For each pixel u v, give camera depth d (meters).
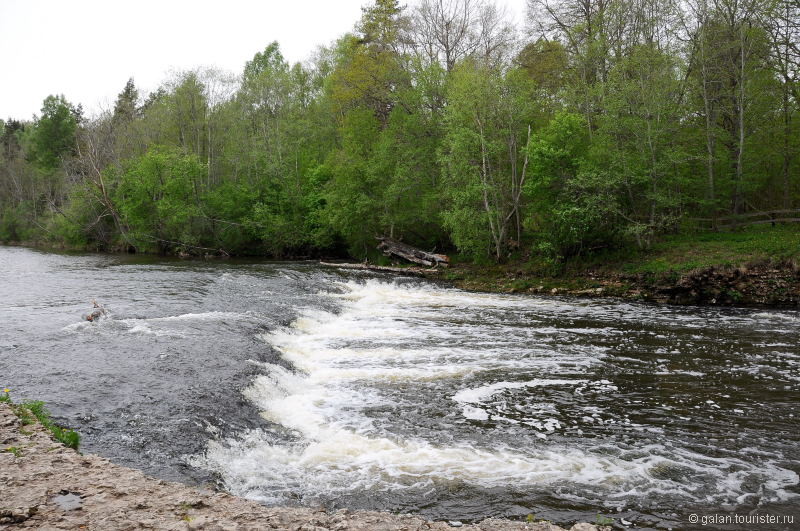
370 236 41.47
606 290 26.86
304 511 5.99
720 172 32.00
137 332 14.44
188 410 9.46
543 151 29.28
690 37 31.50
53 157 76.69
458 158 31.47
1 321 15.66
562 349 15.78
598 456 8.84
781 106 30.50
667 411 10.94
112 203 52.16
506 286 29.06
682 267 25.41
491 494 7.55
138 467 7.43
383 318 20.27
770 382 12.80
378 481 7.88
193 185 48.09
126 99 80.88
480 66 33.31
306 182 49.06
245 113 53.22
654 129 28.86
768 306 23.42
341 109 49.88
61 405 9.19
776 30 29.95
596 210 28.00
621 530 6.67
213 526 5.30
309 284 26.75
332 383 12.42
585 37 36.34
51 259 42.12
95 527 5.08
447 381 12.69
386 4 43.38
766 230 29.38
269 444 9.09
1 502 5.44
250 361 12.55
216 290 23.14
